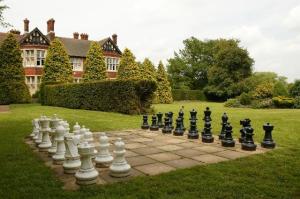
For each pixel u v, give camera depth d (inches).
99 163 214.8
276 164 224.2
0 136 344.8
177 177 191.8
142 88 647.1
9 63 1153.4
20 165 220.8
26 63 1423.5
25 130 392.5
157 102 1443.2
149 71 1455.5
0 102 1128.8
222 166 218.2
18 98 1160.2
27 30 1539.1
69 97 880.3
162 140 329.1
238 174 199.9
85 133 253.1
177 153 263.9
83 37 1756.9
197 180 186.5
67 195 162.9
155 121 410.3
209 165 221.3
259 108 957.2
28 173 201.0
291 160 235.6
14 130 392.2
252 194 165.0
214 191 168.4
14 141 313.3
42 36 1439.5
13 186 177.0
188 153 263.9
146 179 188.1
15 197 160.6
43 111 733.9
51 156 247.8
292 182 184.2
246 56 1873.8
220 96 1888.5
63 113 676.7
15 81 1160.2
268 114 662.5
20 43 1400.1
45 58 1318.9
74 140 205.6
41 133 286.2
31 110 766.5
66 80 1277.1
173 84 2444.6
